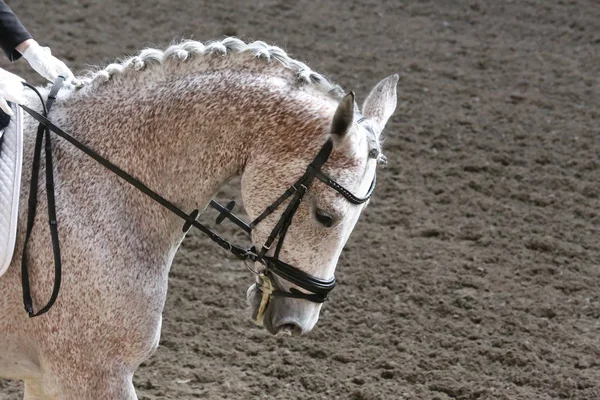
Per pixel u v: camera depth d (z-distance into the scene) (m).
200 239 10.74
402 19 17.38
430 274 10.09
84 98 5.75
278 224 5.38
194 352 8.76
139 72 5.68
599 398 8.16
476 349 8.84
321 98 5.43
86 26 16.16
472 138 13.10
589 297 9.75
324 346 8.88
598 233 11.02
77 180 5.56
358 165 5.23
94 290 5.52
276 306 5.72
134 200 5.62
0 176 5.37
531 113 13.90
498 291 9.82
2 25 5.79
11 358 5.85
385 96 5.61
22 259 5.50
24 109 5.57
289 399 8.11
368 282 9.93
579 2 18.14
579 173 12.30
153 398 8.03
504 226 11.11
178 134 5.53
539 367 8.57
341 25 16.94
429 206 11.52
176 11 17.09
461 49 16.11
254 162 5.39
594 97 14.48
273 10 17.41
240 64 5.54
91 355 5.63
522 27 17.11
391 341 8.98
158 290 5.72
